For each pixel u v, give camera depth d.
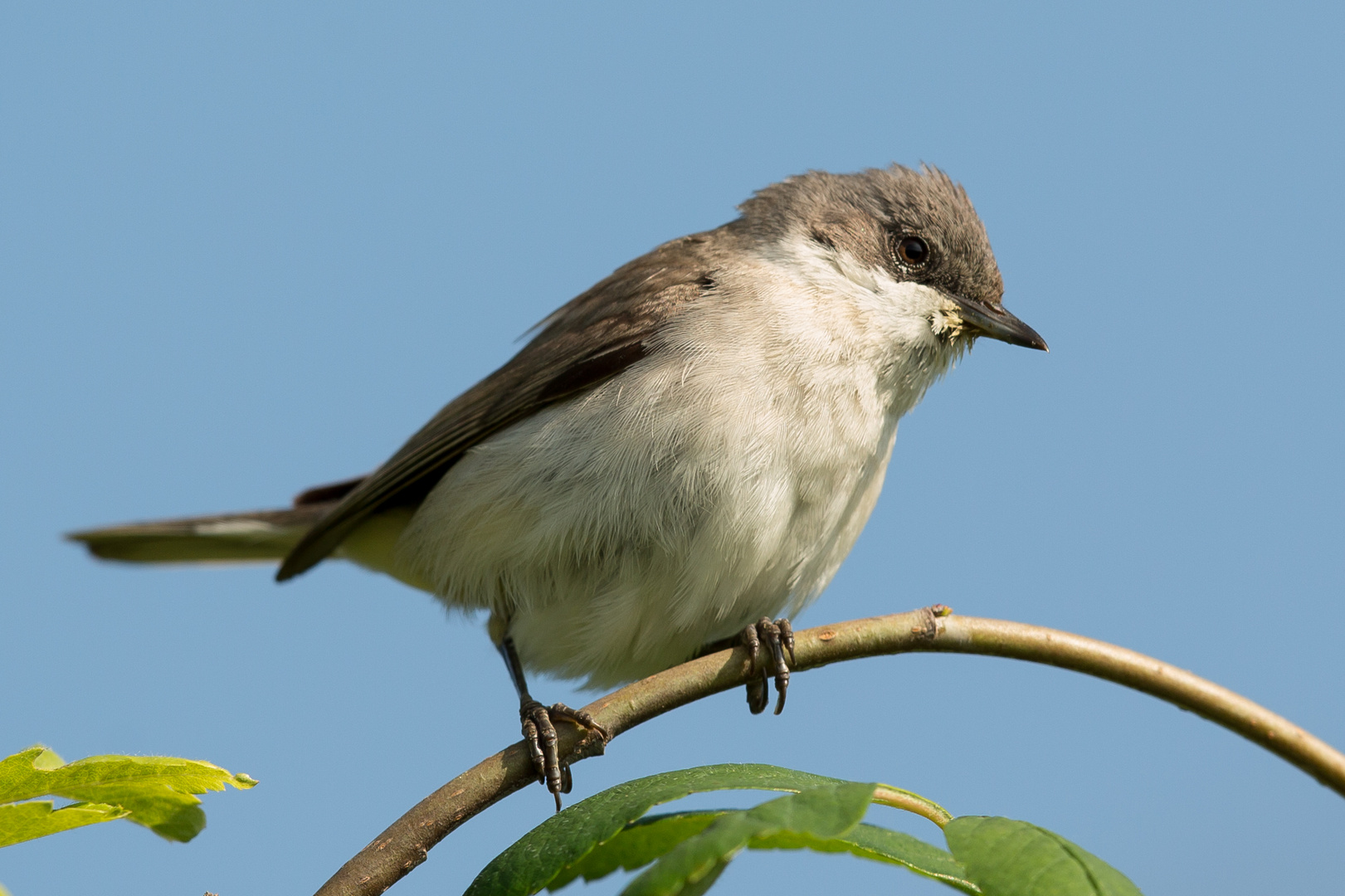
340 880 5.44
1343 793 5.11
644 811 4.73
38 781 4.54
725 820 3.96
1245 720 5.25
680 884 3.73
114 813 4.69
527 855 4.75
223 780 4.72
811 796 4.05
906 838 4.59
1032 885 3.95
